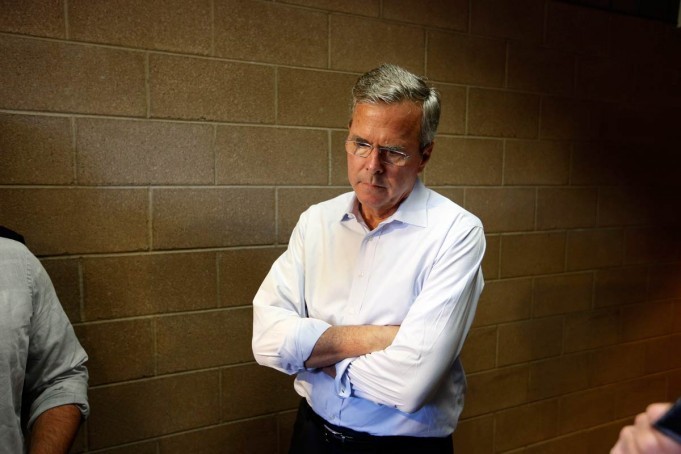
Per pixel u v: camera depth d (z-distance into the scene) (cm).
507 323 222
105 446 158
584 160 235
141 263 157
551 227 229
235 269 171
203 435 172
